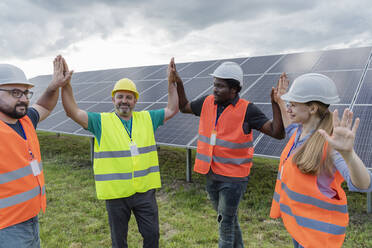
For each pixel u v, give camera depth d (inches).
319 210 74.0
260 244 148.7
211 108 120.9
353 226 168.7
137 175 112.7
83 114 111.6
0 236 85.0
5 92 86.7
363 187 61.6
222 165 115.3
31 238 93.5
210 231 161.0
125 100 113.2
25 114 91.8
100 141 112.3
